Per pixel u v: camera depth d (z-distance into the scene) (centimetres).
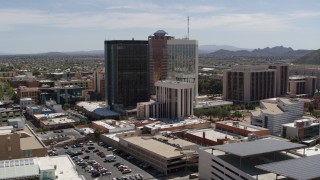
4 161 14925
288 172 15362
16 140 18375
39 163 14950
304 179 14562
